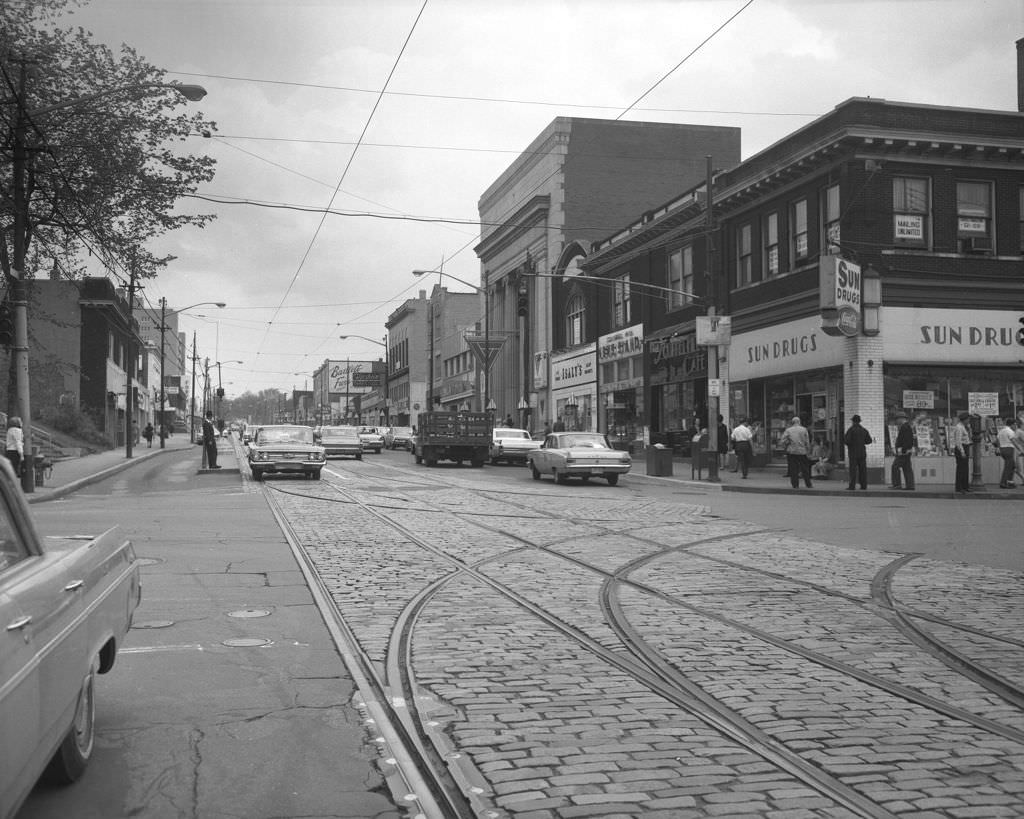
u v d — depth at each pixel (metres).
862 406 26.67
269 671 6.61
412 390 90.81
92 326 55.31
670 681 6.31
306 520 16.66
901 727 5.32
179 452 54.72
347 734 5.27
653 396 41.38
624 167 53.97
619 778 4.52
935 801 4.23
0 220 26.17
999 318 28.02
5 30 23.52
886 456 27.00
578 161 53.41
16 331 21.69
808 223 29.61
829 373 28.67
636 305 42.56
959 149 27.41
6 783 3.18
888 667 6.69
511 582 10.27
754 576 10.77
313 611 8.73
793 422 24.88
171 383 126.31
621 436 44.56
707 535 14.85
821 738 5.11
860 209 27.05
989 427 27.88
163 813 4.20
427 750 5.00
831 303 25.19
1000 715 5.57
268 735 5.25
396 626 8.02
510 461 40.34
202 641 7.52
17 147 21.41
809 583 10.30
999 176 28.25
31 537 4.27
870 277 26.66
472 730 5.25
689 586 10.08
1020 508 19.88
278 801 4.33
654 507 19.77
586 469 27.09
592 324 47.94
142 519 16.67
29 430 22.03
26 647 3.51
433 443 37.38
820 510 19.28
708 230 28.62
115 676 6.45
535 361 55.22
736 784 4.44
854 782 4.46
